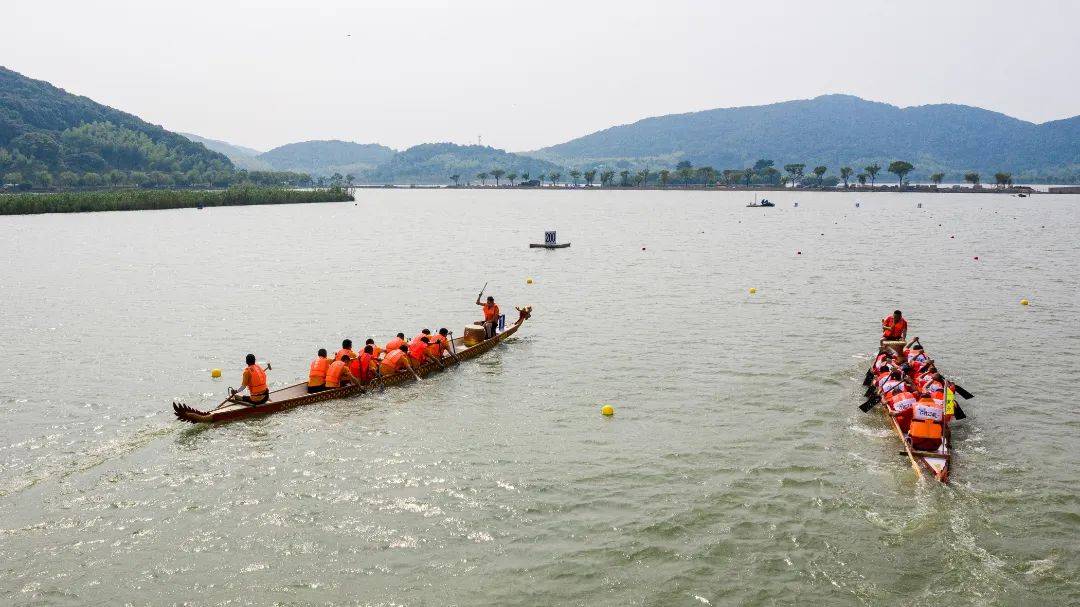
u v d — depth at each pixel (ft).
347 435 63.41
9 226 302.04
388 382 77.25
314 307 120.16
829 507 50.65
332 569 43.52
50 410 69.36
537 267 173.37
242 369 83.71
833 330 102.47
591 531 47.62
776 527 48.11
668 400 72.38
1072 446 60.85
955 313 114.83
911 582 42.60
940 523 48.62
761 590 41.75
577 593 41.37
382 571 43.32
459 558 44.62
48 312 115.65
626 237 266.36
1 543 45.98
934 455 56.65
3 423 65.82
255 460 58.18
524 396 74.02
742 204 610.65
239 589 41.63
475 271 165.58
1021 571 43.62
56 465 57.11
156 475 55.47
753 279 153.07
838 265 177.17
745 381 78.23
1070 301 125.18
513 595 41.19
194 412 64.18
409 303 124.06
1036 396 73.31
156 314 114.21
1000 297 129.59
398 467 56.95
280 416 67.82
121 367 83.97
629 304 123.85
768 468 56.54
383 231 293.23
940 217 394.73
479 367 84.64
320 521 48.83
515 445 61.26
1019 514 49.80
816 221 366.43
